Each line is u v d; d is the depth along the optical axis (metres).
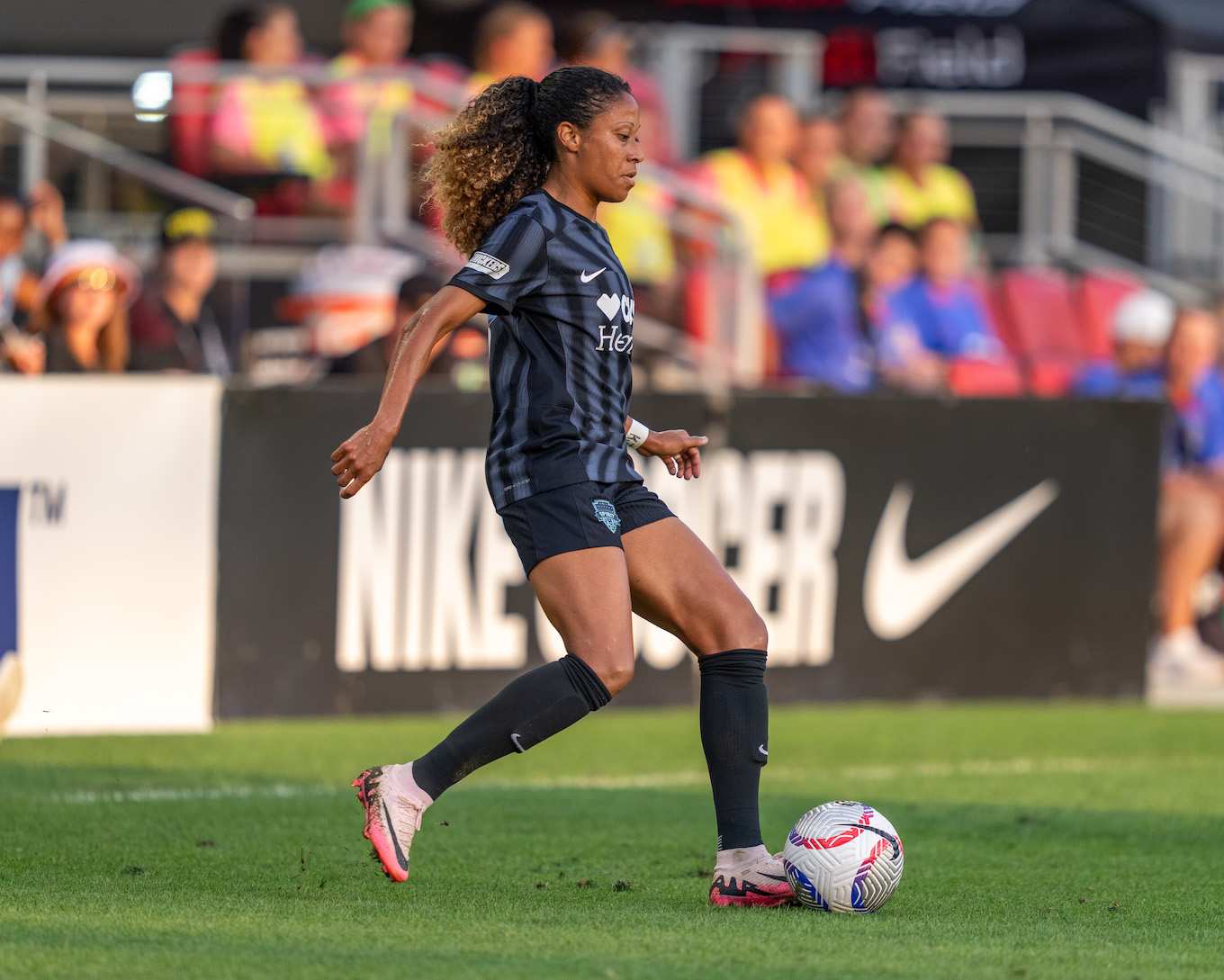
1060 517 25.77
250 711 22.41
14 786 17.59
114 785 17.77
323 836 14.55
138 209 27.91
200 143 28.75
